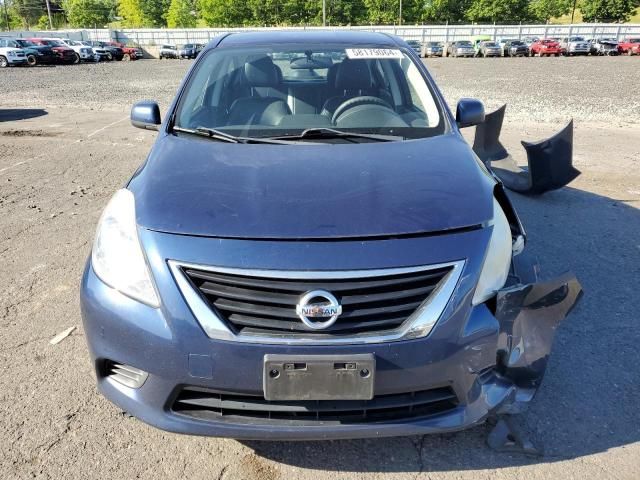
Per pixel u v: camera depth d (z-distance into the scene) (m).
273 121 3.13
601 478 2.22
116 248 2.18
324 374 1.93
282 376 1.94
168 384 2.04
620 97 15.41
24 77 24.66
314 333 1.96
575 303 2.29
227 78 3.43
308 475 2.25
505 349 2.18
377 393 1.99
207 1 87.31
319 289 1.96
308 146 2.78
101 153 8.00
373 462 2.31
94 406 2.62
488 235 2.18
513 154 7.75
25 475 2.22
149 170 2.56
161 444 2.40
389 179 2.40
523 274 2.68
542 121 10.73
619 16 89.06
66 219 5.18
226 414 2.07
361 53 3.60
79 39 60.56
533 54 48.56
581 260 4.30
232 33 4.01
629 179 6.59
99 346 2.16
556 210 5.47
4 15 105.38
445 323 2.01
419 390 2.04
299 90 3.36
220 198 2.24
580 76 24.14
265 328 1.98
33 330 3.27
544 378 2.86
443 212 2.20
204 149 2.72
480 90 17.61
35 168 7.14
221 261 2.00
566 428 2.51
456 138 2.95
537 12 93.50
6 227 4.96
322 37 3.79
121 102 14.38
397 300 2.00
